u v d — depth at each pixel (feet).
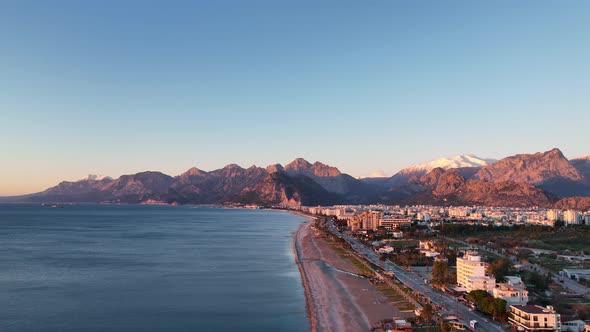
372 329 443.32
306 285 636.48
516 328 431.84
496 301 467.11
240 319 481.05
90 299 550.77
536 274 626.64
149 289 606.55
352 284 645.92
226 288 618.03
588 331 415.64
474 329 429.38
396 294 579.89
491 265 655.76
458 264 628.28
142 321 471.21
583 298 540.93
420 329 433.07
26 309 506.07
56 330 440.45
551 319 424.46
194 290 603.67
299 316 492.13
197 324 463.83
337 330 442.50
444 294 580.71
